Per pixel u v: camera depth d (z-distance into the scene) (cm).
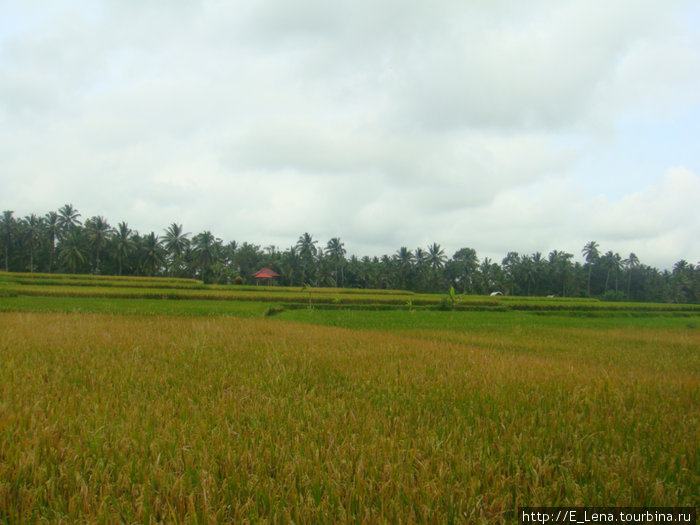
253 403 471
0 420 379
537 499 277
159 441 342
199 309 2409
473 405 506
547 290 9631
